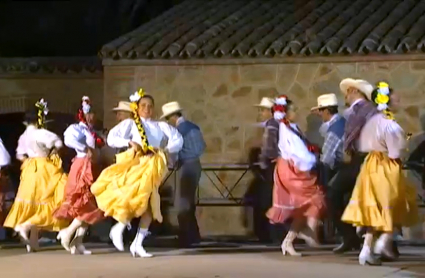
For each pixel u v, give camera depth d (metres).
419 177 22.77
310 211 18.05
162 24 27.05
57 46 35.91
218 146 24.45
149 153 17.94
